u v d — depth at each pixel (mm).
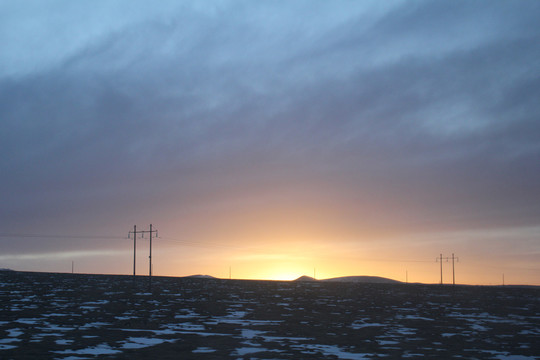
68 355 25625
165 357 25891
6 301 55156
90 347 28156
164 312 49062
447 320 49188
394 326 43000
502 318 52969
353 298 80125
